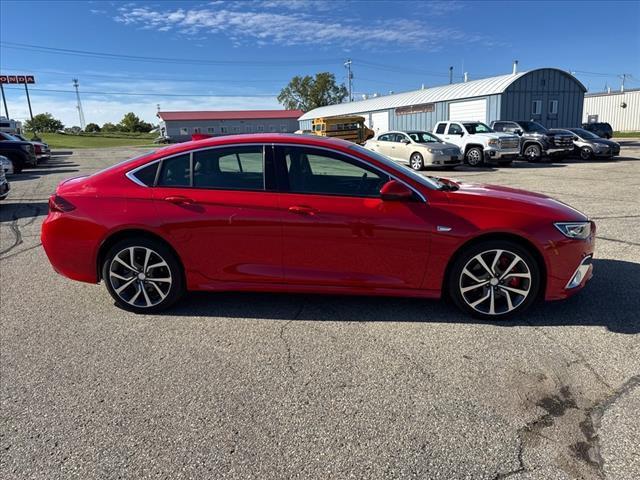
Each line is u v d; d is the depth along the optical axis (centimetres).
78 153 3912
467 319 387
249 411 271
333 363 323
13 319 407
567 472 220
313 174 383
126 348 351
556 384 292
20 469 229
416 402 277
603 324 372
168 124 7738
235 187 387
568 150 1922
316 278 384
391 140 1866
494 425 255
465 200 375
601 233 653
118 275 408
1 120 4150
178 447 243
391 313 402
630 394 279
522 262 369
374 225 368
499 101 2675
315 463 229
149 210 388
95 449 242
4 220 878
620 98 4759
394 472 223
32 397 290
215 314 408
